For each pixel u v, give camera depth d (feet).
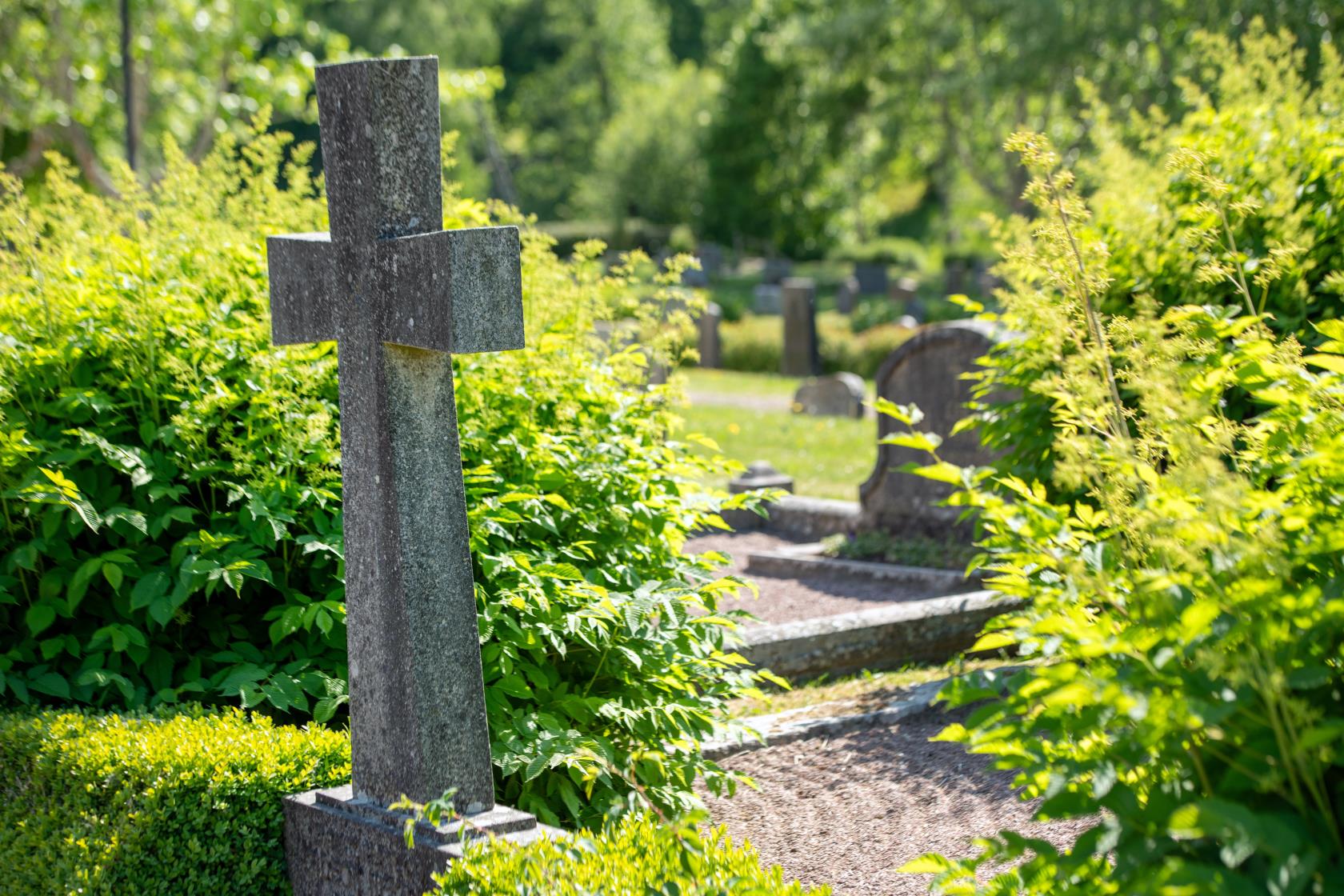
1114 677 6.55
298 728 13.09
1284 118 17.80
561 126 212.64
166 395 14.14
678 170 157.58
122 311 14.79
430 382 10.59
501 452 14.75
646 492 14.82
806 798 14.76
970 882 7.66
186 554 13.26
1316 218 15.99
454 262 9.91
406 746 10.40
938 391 29.35
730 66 150.51
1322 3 74.38
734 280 134.72
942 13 113.29
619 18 204.74
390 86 10.41
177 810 10.71
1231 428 8.73
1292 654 6.20
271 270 11.37
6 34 61.87
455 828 9.99
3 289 15.29
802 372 69.56
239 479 14.11
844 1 120.47
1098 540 8.61
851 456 42.42
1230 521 6.84
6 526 13.65
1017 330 17.84
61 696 12.91
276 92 68.80
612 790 12.57
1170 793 6.27
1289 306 15.99
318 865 10.79
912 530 30.30
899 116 124.06
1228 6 82.48
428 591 10.46
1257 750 6.09
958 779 14.92
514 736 12.00
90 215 17.08
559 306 16.05
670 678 13.41
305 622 12.57
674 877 8.53
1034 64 100.89
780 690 19.76
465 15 191.72
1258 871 5.92
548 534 14.38
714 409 53.88
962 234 181.47
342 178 10.62
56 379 14.46
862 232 183.73
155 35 64.80
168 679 13.20
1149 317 8.26
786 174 151.64
